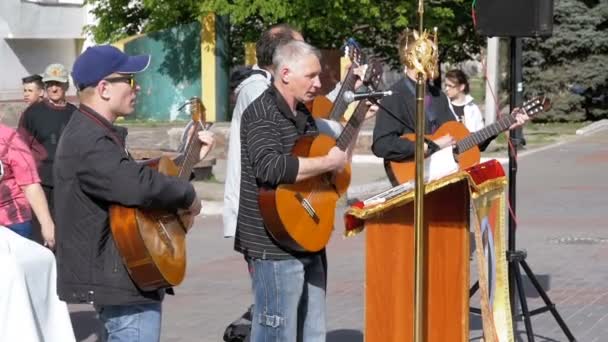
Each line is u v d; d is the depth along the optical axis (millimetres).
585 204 14781
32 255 5770
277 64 5301
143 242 4691
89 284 4723
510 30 6734
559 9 29344
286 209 5199
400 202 5133
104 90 4750
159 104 29750
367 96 5418
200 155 5262
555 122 29812
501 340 5605
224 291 9641
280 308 5316
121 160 4672
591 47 29375
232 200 6305
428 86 7625
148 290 4781
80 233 4723
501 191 5578
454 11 27828
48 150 8312
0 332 5453
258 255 5328
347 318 8516
